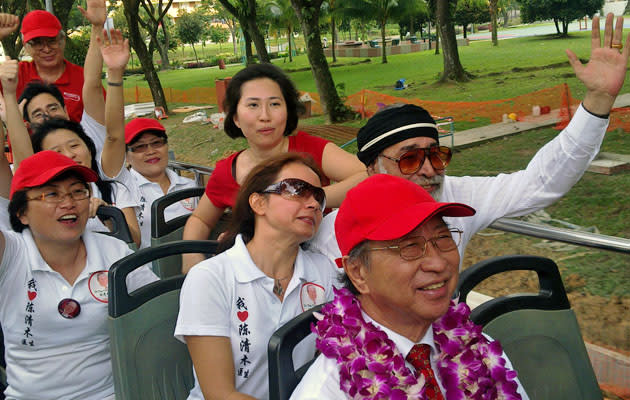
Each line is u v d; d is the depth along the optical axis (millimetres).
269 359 1545
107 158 3340
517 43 43312
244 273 1931
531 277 4371
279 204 1935
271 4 38219
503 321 1850
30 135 3211
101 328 2410
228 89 2611
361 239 1420
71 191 2277
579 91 15820
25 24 4887
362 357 1395
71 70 5078
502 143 10727
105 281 2414
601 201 6477
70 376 2387
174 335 1909
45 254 2361
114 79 3277
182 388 2092
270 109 2529
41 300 2316
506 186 2244
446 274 1408
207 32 74938
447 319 1570
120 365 1963
